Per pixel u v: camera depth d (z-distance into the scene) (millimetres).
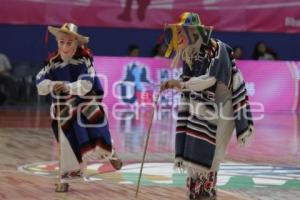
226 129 11945
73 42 13719
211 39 11773
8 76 34781
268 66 33688
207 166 11617
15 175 15570
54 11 32281
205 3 33438
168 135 24016
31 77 35125
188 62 11812
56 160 17906
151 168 16938
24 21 32062
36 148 20219
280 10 34188
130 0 32844
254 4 33938
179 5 33188
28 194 13422
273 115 32844
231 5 33688
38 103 35375
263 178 15727
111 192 13734
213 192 12000
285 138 24047
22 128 25672
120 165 14406
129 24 32969
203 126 11641
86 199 13000
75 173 13930
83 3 32500
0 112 32188
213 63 11523
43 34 37531
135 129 25703
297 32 34438
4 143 21328
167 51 11922
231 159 18812
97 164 17344
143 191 13883
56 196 13258
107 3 32688
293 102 33938
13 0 31953
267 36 39906
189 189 12008
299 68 34000
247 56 39719
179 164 11828
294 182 15242
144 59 32656
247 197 13352
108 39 38781
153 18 33062
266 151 20547
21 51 37375
